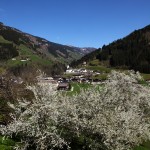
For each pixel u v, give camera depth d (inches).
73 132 1449.3
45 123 1363.2
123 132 1443.2
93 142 1438.2
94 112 1494.8
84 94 1593.3
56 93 1493.6
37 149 1343.5
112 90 1774.1
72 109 1465.3
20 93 1926.7
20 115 1379.2
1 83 2003.0
